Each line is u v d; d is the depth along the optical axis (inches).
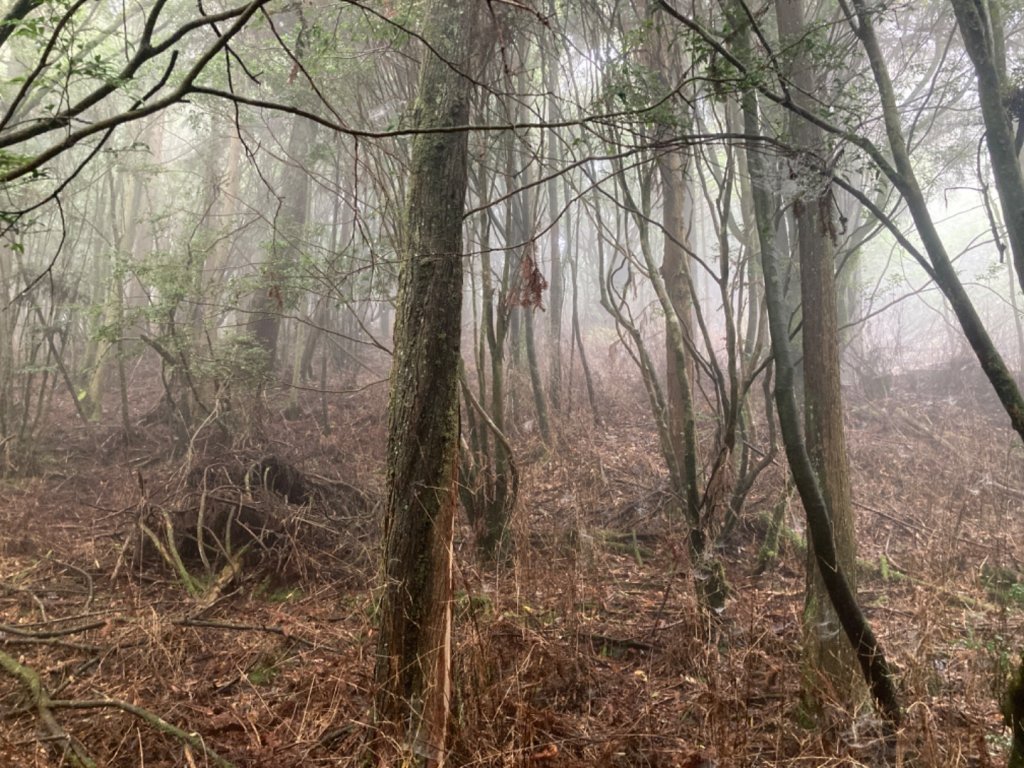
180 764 150.9
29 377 370.0
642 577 248.5
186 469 302.4
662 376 444.8
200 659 202.2
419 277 150.1
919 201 123.0
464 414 341.4
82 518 314.8
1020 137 112.0
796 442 141.6
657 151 211.0
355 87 268.4
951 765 131.3
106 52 372.8
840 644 163.3
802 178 147.6
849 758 134.5
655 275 220.4
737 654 178.9
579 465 315.6
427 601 142.7
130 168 431.5
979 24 107.2
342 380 482.3
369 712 149.2
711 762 147.5
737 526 282.0
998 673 163.3
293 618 224.7
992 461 330.0
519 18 222.4
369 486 306.8
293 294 314.3
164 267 353.4
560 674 180.7
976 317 115.8
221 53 336.5
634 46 193.5
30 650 202.2
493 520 243.9
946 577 215.6
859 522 299.7
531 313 352.8
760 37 138.6
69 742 149.6
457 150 155.4
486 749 144.8
